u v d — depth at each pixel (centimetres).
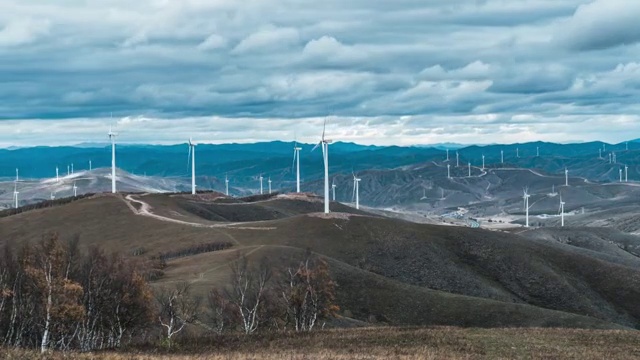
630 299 14375
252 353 5741
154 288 8794
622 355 5816
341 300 11244
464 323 10619
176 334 7256
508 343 6256
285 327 8244
